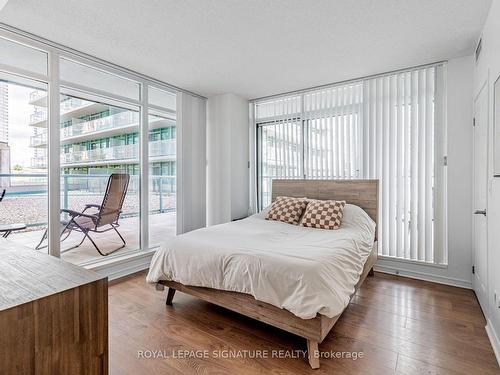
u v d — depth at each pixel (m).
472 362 1.71
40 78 2.65
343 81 3.67
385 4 2.08
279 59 3.03
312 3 2.07
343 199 3.52
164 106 3.90
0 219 2.73
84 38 2.60
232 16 2.24
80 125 3.07
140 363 1.71
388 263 3.36
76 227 3.10
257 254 1.92
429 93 3.12
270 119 4.43
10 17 2.26
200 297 2.17
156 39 2.61
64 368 0.70
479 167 2.51
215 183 4.38
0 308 0.59
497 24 1.92
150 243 3.90
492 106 2.05
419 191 3.15
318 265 1.75
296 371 1.64
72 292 0.71
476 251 2.67
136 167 3.61
